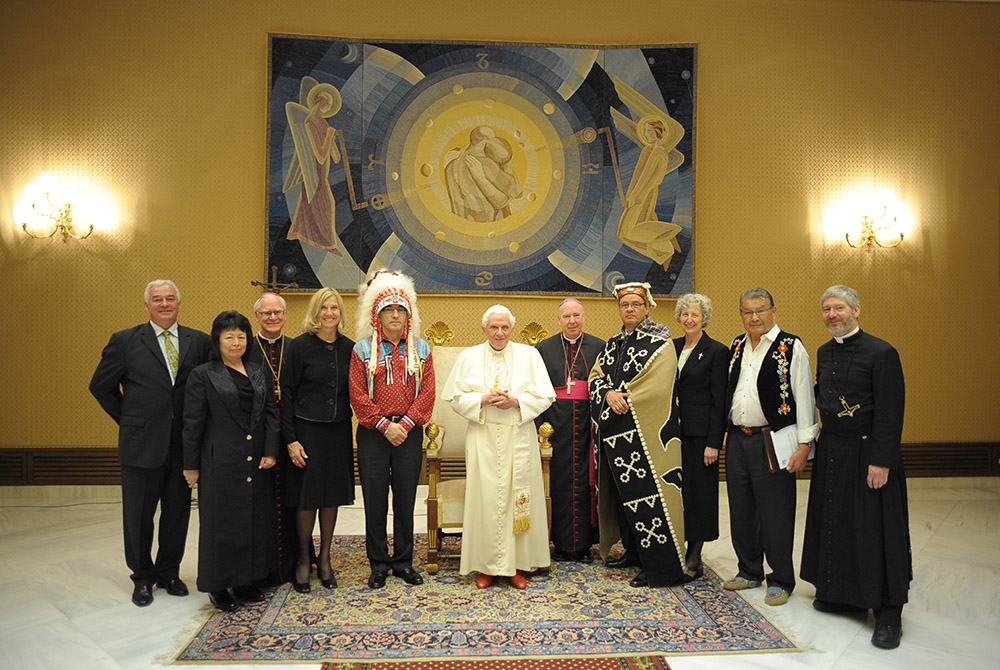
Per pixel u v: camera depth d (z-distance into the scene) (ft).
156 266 21.36
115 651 10.36
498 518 12.90
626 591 12.87
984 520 18.40
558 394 14.87
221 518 11.61
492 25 21.98
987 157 22.79
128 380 12.39
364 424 12.80
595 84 21.91
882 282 22.56
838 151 22.49
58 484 21.09
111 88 21.27
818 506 11.82
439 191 21.79
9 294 21.11
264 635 10.84
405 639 10.69
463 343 21.85
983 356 22.65
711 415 13.42
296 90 21.36
